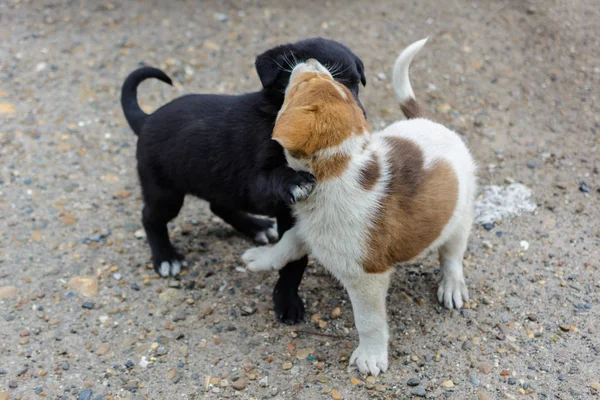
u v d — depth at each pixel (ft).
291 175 4.48
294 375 4.71
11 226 5.42
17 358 4.77
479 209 5.49
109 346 4.84
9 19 6.89
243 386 4.66
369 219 4.51
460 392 4.61
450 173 4.70
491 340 4.82
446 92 6.26
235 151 4.87
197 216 5.62
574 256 5.21
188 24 6.87
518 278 5.11
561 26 6.69
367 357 4.70
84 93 6.31
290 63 4.81
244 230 5.44
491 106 6.17
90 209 5.57
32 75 6.42
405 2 6.98
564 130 5.99
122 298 5.08
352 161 4.47
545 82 6.33
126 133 6.07
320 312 5.00
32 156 5.85
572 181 5.65
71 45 6.67
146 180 5.12
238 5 7.09
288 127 4.33
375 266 4.57
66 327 4.92
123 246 5.37
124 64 6.52
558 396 4.58
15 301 5.03
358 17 6.86
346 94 4.51
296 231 4.70
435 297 5.05
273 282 5.17
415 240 4.64
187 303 5.06
